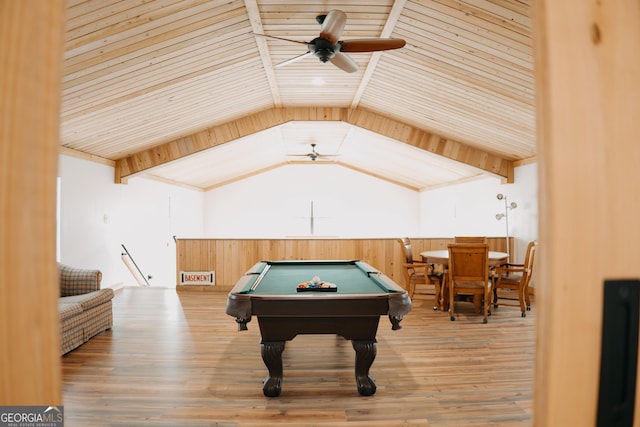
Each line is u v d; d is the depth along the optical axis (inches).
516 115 184.7
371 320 106.1
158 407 100.4
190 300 229.3
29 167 23.5
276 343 107.2
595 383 23.4
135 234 287.7
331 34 117.4
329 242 261.9
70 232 206.7
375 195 452.4
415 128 246.5
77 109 164.2
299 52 163.6
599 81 23.5
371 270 142.3
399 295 98.7
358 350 107.0
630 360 23.5
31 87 23.5
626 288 23.5
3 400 23.0
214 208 452.1
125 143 224.8
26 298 23.4
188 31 133.8
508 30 127.9
